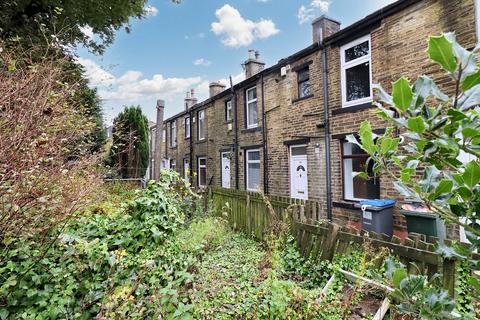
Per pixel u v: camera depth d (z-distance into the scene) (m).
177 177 4.14
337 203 6.79
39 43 4.84
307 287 3.31
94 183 3.07
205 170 14.07
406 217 4.80
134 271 2.57
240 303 2.76
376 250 3.05
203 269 3.38
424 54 5.16
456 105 0.83
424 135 0.92
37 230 2.21
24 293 2.23
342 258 3.34
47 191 2.26
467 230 0.91
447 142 0.86
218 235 5.04
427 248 2.71
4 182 1.98
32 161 2.12
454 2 4.78
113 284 2.36
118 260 2.53
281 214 4.95
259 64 11.58
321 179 7.27
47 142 2.44
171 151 18.12
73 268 2.44
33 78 2.83
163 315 2.02
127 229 3.15
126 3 7.14
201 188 7.62
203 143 13.97
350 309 2.40
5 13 5.35
